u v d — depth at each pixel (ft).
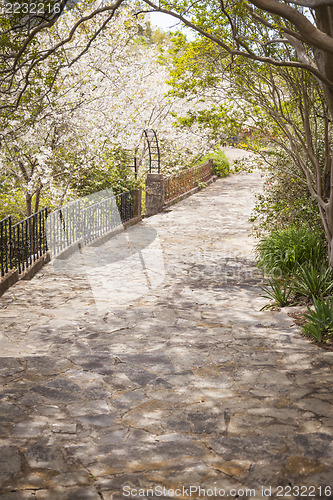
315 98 28.71
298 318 21.56
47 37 41.16
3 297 25.35
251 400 13.70
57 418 12.71
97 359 17.02
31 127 36.09
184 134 60.13
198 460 10.69
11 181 41.32
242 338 19.22
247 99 29.71
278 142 31.01
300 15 14.93
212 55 29.35
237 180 83.76
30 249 32.37
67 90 38.52
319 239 29.96
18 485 9.80
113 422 12.52
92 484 9.86
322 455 10.81
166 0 23.91
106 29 43.88
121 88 45.16
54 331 20.17
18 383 14.93
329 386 14.55
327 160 29.32
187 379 15.25
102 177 46.29
